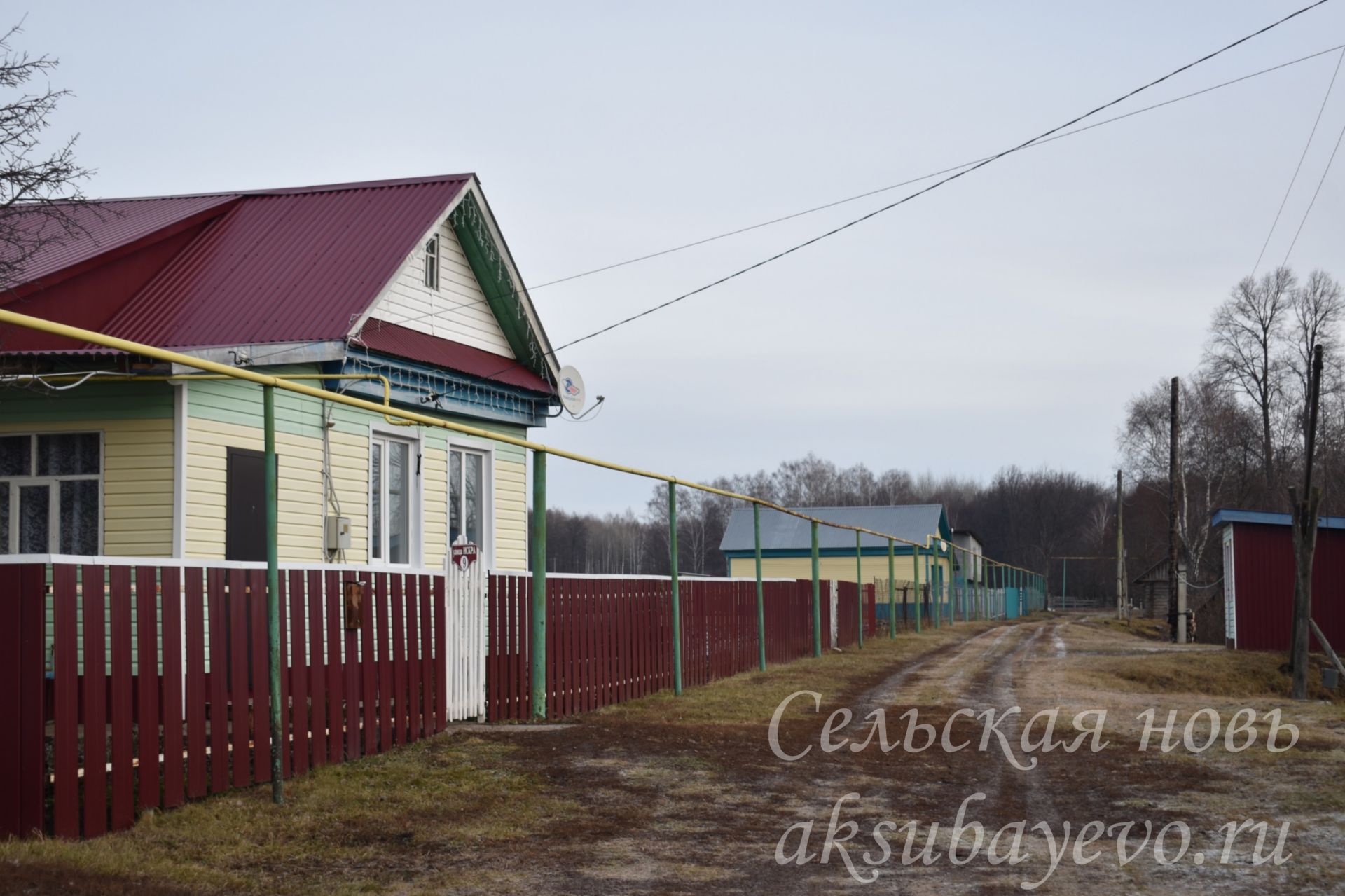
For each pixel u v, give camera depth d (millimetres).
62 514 11812
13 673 6398
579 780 8883
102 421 11680
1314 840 7414
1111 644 30406
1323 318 57219
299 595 8547
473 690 11289
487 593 11570
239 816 7266
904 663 22016
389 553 14898
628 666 14547
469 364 16172
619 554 99750
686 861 6766
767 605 20938
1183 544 55094
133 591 7723
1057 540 110750
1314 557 26188
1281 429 59281
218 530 11883
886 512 59906
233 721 7867
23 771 6344
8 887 5473
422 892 6016
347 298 13383
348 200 15828
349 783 8328
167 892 5762
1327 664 21172
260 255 14562
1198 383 63188
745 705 13891
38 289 12211
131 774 6895
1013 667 21203
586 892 6102
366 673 9422
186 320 13117
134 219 15445
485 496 17016
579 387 17969
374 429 14469
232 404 12188
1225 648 28109
